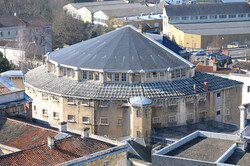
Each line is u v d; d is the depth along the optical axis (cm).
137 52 16962
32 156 10556
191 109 16575
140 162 13275
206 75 17812
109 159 11081
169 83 16562
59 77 17388
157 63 16650
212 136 11100
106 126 16138
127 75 16250
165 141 15350
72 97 16325
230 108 17725
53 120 17050
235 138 10906
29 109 13962
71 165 10406
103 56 16912
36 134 11988
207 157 10025
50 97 17012
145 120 15375
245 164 9681
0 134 12238
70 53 17800
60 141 11206
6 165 10175
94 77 16512
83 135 11769
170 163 9606
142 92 16050
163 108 16162
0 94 13912
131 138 15412
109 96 15962
